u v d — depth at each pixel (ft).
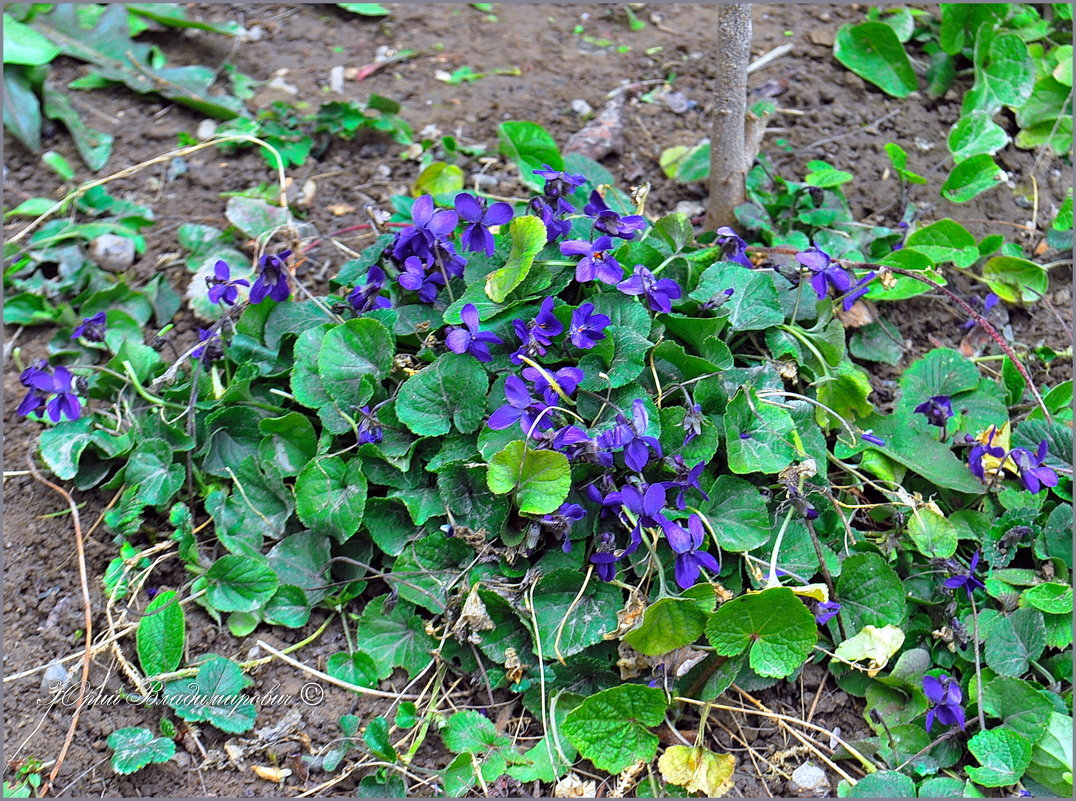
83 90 3.93
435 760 3.13
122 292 3.57
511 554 3.17
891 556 3.24
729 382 3.28
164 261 3.67
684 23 4.09
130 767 3.07
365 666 3.18
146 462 3.30
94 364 3.53
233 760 3.13
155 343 3.48
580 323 3.20
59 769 3.11
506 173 3.75
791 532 3.22
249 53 4.03
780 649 3.09
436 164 3.67
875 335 3.52
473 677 3.19
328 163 3.82
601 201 3.36
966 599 3.23
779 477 3.18
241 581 3.21
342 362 3.29
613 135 3.79
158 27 4.05
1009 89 3.76
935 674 3.16
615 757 3.08
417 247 3.28
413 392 3.23
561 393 3.18
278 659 3.20
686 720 3.18
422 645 3.19
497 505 3.21
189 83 3.92
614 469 3.19
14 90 3.85
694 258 3.37
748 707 3.18
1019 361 3.42
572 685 3.16
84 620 3.24
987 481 3.29
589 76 3.96
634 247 3.35
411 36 4.08
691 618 3.08
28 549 3.31
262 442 3.32
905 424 3.37
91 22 3.98
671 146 3.81
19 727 3.15
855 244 3.58
